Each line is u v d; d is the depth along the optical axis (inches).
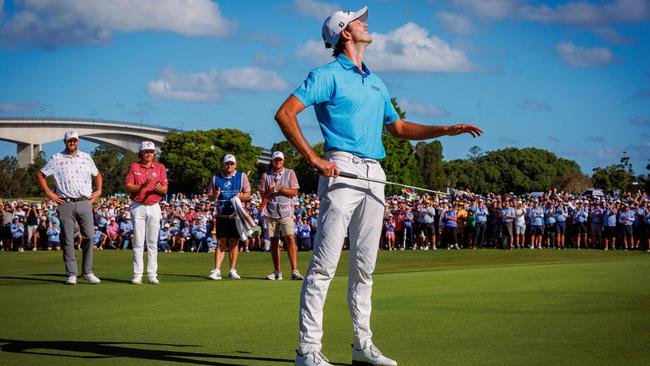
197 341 196.9
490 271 406.9
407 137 197.6
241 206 452.8
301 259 761.6
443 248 995.9
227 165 456.4
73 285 385.1
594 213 945.5
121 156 3914.9
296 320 233.0
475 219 981.8
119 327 222.2
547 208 986.7
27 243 994.7
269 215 453.7
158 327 221.1
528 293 288.8
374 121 177.0
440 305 258.5
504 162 4670.3
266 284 369.4
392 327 212.8
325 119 174.7
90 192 413.1
